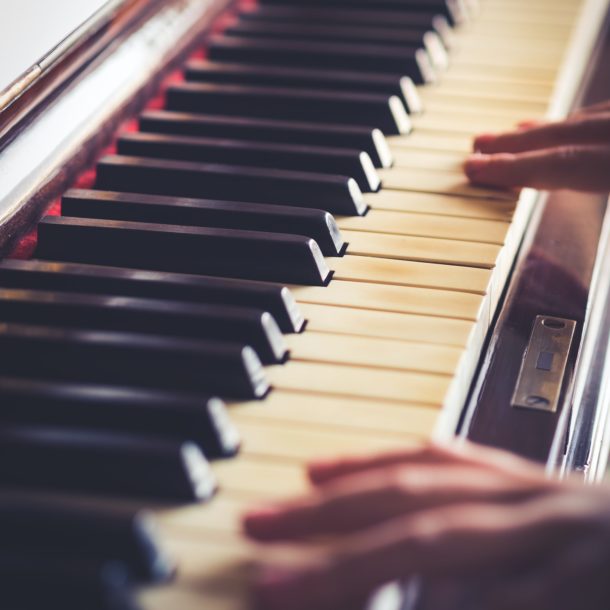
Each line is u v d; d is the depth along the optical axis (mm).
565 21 828
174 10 774
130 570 495
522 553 487
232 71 745
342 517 500
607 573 483
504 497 501
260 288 583
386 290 604
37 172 645
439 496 500
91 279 590
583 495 500
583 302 626
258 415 546
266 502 518
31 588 487
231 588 494
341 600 483
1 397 536
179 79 755
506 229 641
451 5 806
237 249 609
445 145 704
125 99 709
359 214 649
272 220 626
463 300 598
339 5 811
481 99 744
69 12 677
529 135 687
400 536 485
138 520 497
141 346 553
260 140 693
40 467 519
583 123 682
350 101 711
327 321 587
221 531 508
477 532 487
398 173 682
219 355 550
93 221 621
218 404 534
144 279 589
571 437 600
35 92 658
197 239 611
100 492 519
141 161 664
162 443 518
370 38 773
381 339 579
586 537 487
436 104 740
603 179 659
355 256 624
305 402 551
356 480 509
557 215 686
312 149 670
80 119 678
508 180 668
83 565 489
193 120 697
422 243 631
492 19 834
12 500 504
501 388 580
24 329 562
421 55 754
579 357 616
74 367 555
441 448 517
